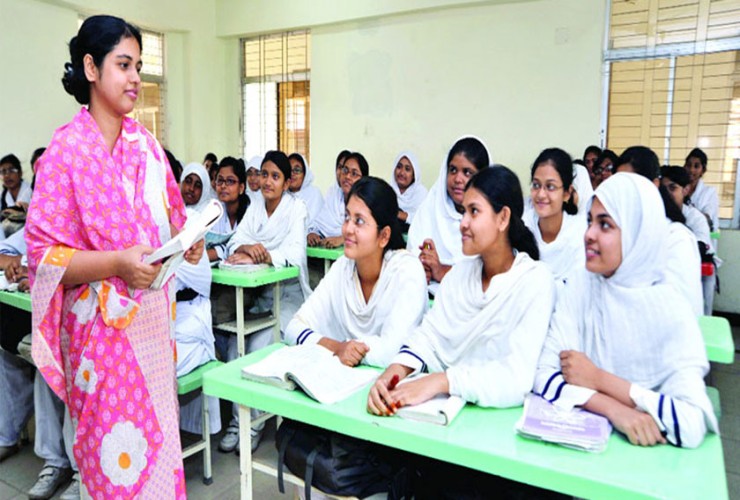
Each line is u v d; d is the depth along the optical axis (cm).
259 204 278
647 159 192
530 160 472
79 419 130
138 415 131
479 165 219
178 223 149
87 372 128
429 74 509
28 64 436
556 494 114
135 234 130
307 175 434
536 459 91
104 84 125
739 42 399
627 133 446
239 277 221
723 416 262
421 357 130
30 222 123
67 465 201
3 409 220
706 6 406
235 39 629
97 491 131
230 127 646
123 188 129
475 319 124
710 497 80
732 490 198
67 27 468
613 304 113
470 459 95
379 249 156
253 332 247
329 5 545
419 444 100
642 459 91
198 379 191
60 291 128
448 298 132
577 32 442
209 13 615
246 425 133
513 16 464
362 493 127
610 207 109
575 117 452
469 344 126
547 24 452
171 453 138
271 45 614
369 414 109
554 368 115
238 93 640
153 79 588
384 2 514
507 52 470
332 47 560
